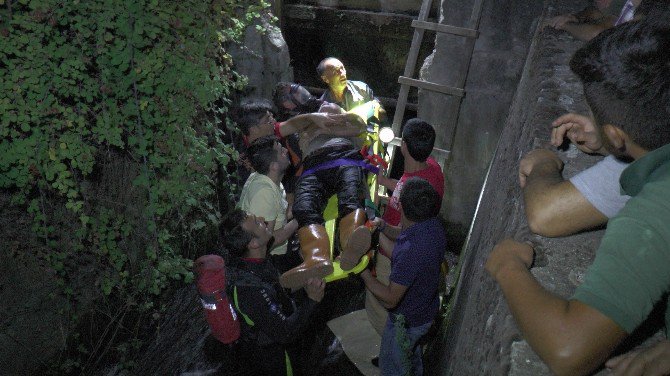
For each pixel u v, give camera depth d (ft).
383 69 26.45
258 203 13.17
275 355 12.10
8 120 12.96
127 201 16.44
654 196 2.78
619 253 2.72
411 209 10.42
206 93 15.96
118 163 16.14
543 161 5.11
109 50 14.65
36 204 13.92
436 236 10.57
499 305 4.79
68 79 14.06
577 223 4.35
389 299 10.77
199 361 14.39
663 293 2.70
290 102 16.76
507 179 8.21
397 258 10.66
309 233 12.25
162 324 17.02
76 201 15.10
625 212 2.85
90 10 13.89
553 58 9.58
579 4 13.42
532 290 3.25
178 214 17.75
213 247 19.94
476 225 13.93
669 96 2.92
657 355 3.05
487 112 18.54
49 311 14.79
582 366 2.77
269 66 22.07
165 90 15.15
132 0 13.76
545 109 7.55
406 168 13.47
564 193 4.37
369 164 13.88
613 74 3.05
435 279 10.80
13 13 13.05
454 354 7.63
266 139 13.55
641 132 3.05
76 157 14.24
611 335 2.70
